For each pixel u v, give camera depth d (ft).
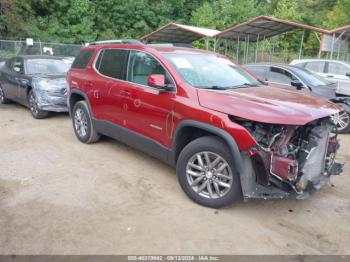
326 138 12.09
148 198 12.94
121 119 15.90
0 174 14.83
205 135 12.65
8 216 11.32
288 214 12.08
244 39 75.15
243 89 13.58
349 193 14.02
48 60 29.01
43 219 11.21
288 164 10.61
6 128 22.72
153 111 13.84
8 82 29.35
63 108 25.39
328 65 35.65
